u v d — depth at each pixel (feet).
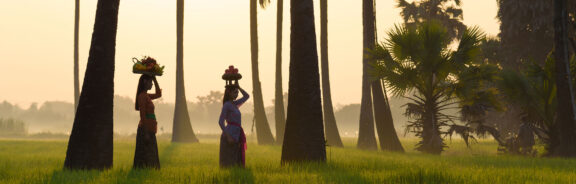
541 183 23.11
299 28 36.04
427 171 25.81
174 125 106.52
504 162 39.01
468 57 63.26
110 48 32.27
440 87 65.92
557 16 56.59
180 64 108.17
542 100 61.57
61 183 22.57
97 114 31.45
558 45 56.24
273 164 33.50
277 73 97.25
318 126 35.45
